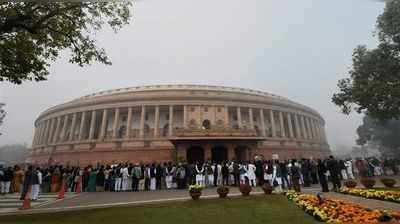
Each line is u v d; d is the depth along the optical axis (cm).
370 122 7456
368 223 836
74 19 1557
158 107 6059
